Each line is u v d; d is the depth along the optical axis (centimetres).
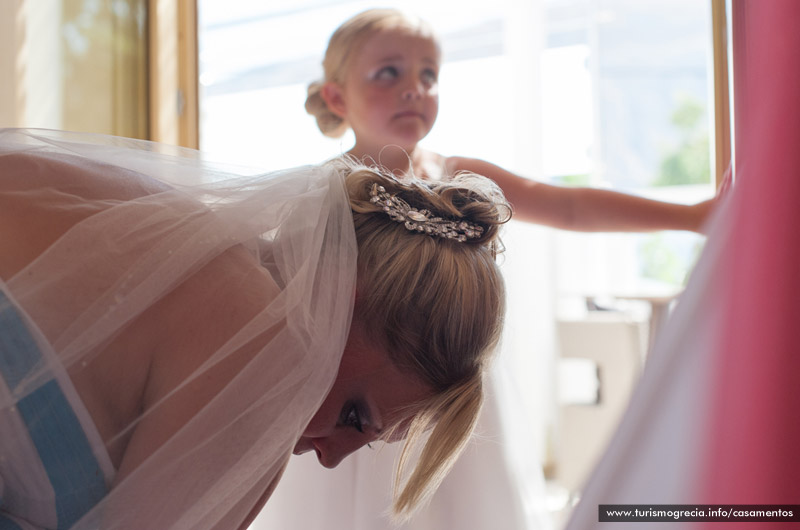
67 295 59
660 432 38
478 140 246
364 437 77
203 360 61
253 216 66
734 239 36
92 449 60
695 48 227
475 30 249
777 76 34
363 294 70
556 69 228
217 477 61
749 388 34
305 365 62
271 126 342
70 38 209
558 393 208
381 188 74
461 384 73
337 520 130
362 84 140
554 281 207
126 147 87
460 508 127
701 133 244
